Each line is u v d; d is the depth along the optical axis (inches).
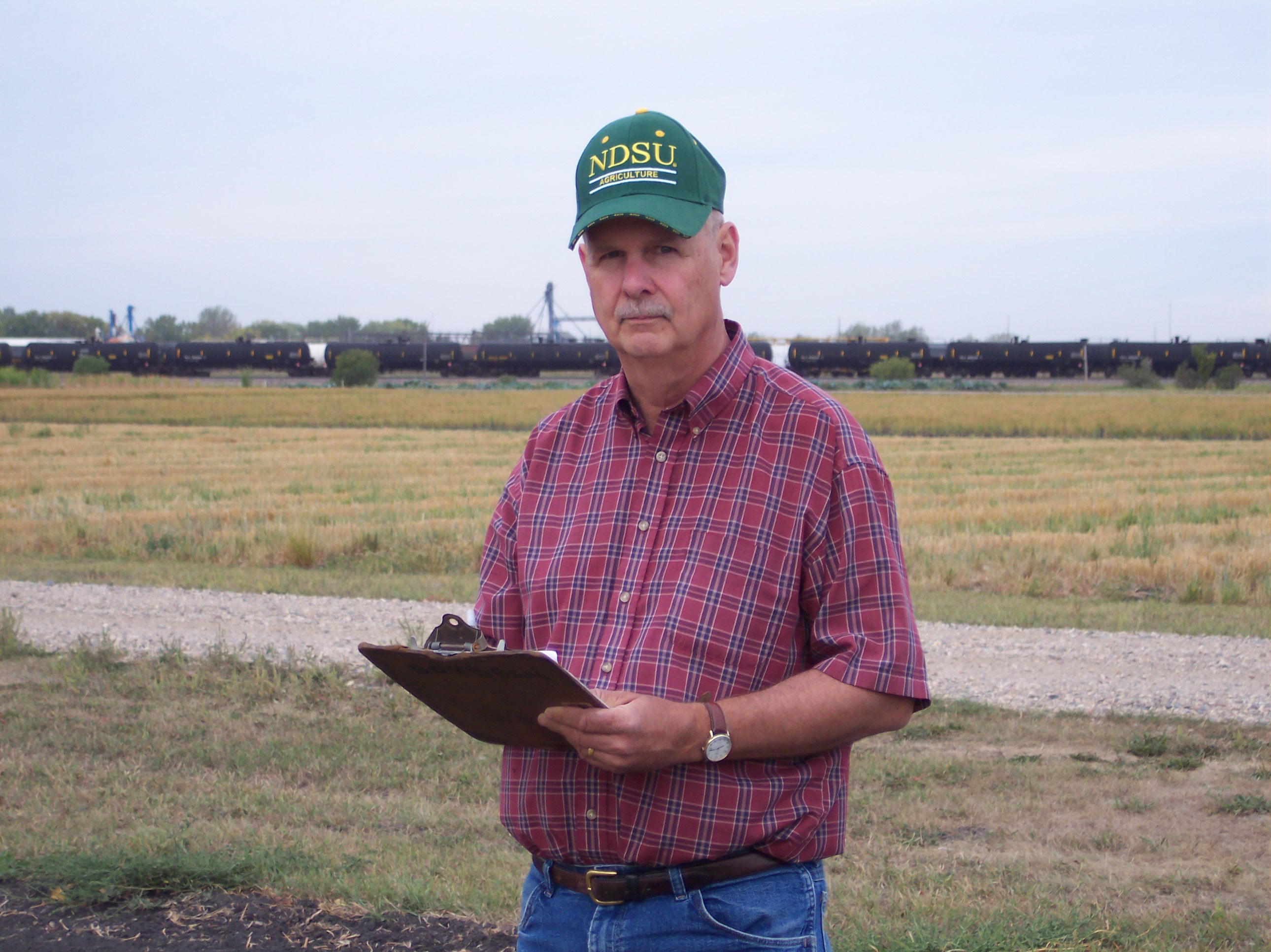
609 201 80.2
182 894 177.5
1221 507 910.4
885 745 308.3
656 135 81.3
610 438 87.2
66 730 305.3
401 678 76.0
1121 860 216.5
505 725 77.3
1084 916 179.6
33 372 3331.7
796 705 75.0
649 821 76.7
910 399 2657.5
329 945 158.6
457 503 979.9
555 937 83.0
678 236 80.9
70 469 1330.0
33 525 836.6
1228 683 378.6
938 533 788.0
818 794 79.4
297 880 182.9
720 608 78.6
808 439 81.0
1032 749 302.8
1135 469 1298.0
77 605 519.2
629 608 81.4
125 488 1123.3
